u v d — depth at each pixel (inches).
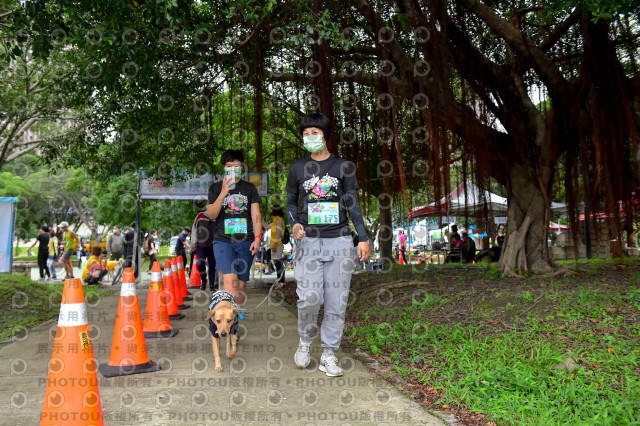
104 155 422.6
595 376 109.9
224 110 380.2
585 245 544.4
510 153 293.6
